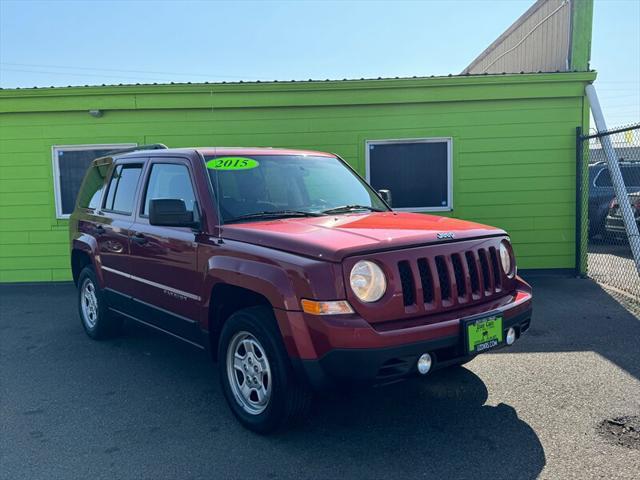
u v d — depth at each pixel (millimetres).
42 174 9422
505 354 5441
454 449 3627
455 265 3775
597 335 5996
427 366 3471
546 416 4066
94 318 6238
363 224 4027
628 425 3895
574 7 8859
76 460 3574
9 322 7133
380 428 3951
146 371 5238
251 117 9125
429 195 9219
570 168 8977
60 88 9094
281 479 3318
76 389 4801
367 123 9078
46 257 9562
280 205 4574
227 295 4148
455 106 8969
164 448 3717
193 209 4438
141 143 9266
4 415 4277
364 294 3365
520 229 9109
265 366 3771
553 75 8703
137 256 5051
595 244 13352
